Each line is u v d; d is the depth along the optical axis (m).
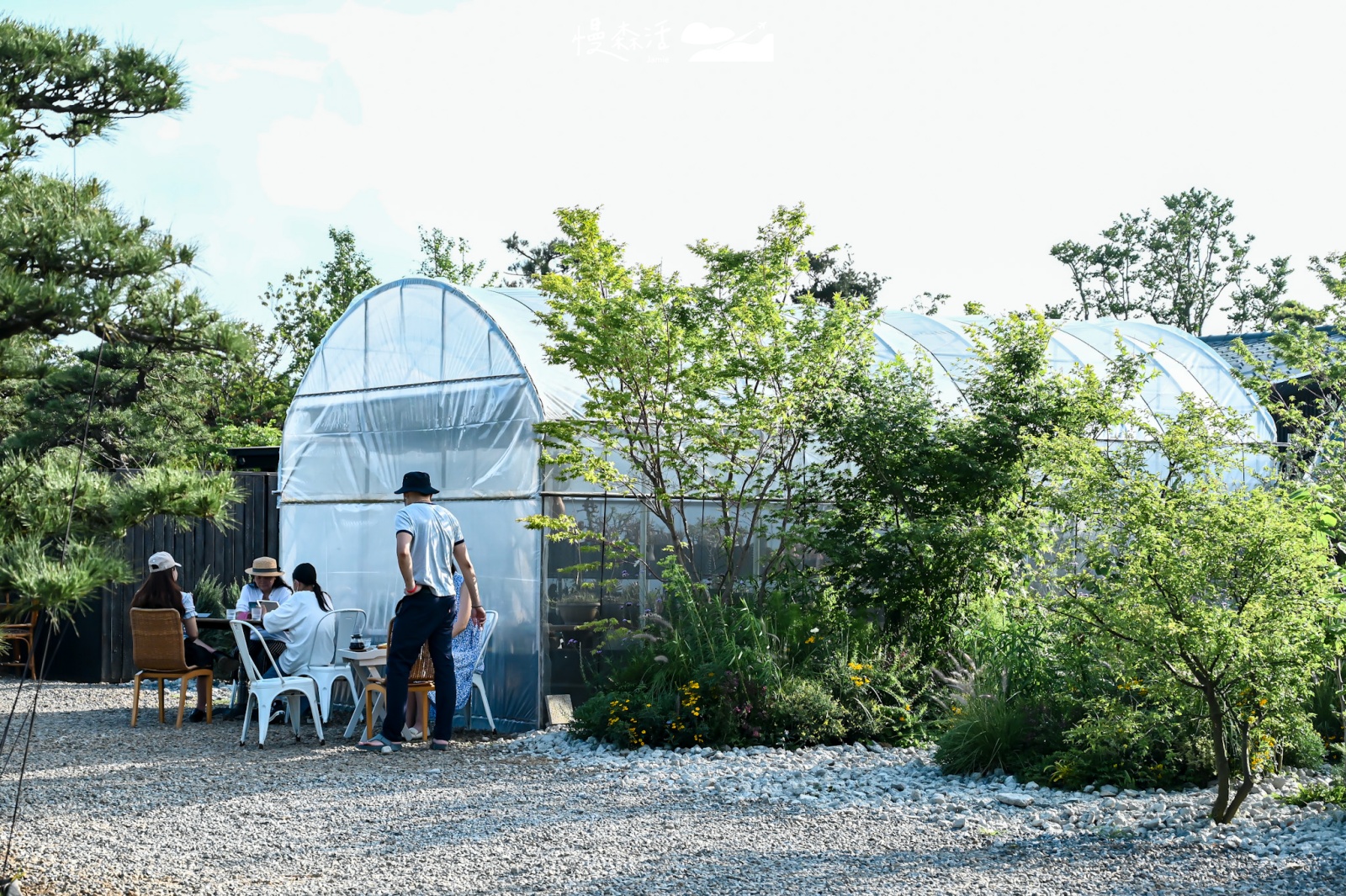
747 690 9.38
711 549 11.73
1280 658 6.34
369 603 12.19
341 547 12.54
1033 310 11.55
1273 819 6.33
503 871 5.75
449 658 9.50
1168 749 7.33
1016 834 6.31
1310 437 10.05
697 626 10.08
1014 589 10.62
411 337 11.98
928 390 11.69
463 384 11.40
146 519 5.02
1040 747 7.84
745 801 7.29
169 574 10.81
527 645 10.62
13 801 7.42
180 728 10.53
